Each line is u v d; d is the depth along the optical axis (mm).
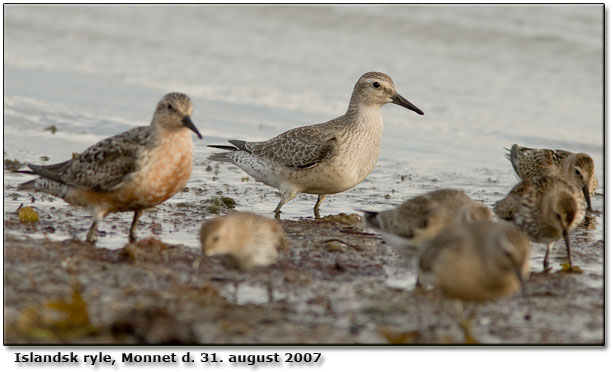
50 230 13797
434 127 22156
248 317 10445
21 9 31281
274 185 16375
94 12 31000
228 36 28719
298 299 11125
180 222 14867
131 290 11016
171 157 12812
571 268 12891
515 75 24922
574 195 13438
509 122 22141
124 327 9781
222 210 15953
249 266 11398
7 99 23031
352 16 28328
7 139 19906
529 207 13289
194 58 27203
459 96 23797
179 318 10305
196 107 22938
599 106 22984
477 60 25922
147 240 12977
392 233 11938
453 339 10023
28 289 10766
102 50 28078
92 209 13242
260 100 23578
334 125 16141
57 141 19875
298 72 25703
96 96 23781
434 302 11102
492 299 10000
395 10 27688
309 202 17125
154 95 24031
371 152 16203
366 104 16125
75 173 13055
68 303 9984
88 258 12219
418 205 11828
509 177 18828
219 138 20766
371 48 27141
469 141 21219
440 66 25625
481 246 9656
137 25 29984
